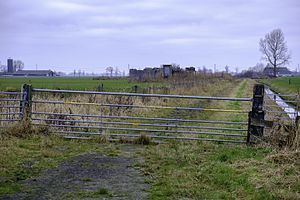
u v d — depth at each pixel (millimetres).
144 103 18031
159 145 10609
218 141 10922
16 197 6148
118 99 16406
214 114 19656
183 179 7281
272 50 107938
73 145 10438
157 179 7332
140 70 68000
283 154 8289
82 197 6254
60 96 16672
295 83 56625
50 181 7117
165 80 47562
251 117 10477
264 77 109750
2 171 7547
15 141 10234
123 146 10562
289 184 6664
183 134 12375
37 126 11547
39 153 9281
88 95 17000
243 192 6461
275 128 10320
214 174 7492
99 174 7684
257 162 8188
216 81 55750
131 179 7359
